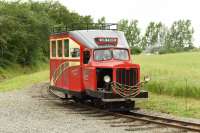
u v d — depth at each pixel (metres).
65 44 21.73
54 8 101.38
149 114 18.62
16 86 34.09
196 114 18.48
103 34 20.42
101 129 14.78
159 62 47.56
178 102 22.31
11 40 65.06
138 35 127.69
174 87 25.11
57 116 17.95
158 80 27.16
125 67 18.59
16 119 17.09
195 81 26.11
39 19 75.50
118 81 18.47
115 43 20.12
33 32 71.44
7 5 72.69
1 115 18.17
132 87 18.59
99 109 19.92
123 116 17.70
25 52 67.88
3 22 63.03
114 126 15.39
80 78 20.23
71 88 21.20
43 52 80.12
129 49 20.36
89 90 19.55
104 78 18.77
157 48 130.00
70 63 21.20
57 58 22.98
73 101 23.14
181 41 136.00
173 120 16.33
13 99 24.22
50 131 14.45
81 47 20.12
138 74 18.86
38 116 17.92
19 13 70.81
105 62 19.44
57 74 23.06
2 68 60.16
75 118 17.39
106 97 18.14
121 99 18.39
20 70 65.94
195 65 40.41
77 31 20.83
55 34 23.17
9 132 14.30
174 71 32.91
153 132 14.16
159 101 22.70
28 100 23.78
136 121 16.48
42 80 39.72
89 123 16.09
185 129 14.48
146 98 18.84
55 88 23.56
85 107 20.83
